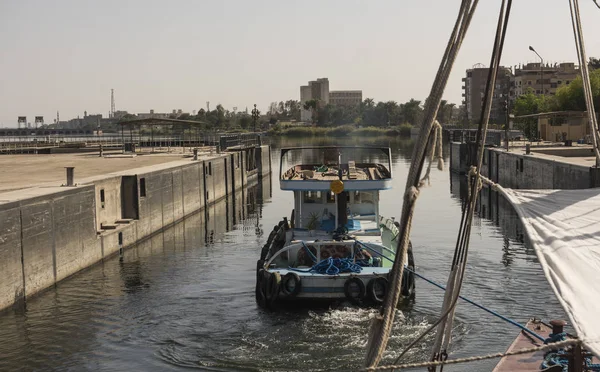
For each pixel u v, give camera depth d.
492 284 21.89
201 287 22.59
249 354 16.08
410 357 15.40
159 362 15.84
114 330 18.23
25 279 21.14
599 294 5.99
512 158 51.53
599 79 69.62
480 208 41.84
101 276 24.69
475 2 6.05
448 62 6.16
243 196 53.72
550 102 84.12
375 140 148.00
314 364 15.30
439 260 25.84
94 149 65.38
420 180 6.34
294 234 21.66
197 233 34.84
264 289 19.02
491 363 15.12
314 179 21.69
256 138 72.00
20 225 20.86
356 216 22.08
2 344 17.27
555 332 11.35
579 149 51.59
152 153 59.28
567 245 7.00
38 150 63.56
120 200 31.73
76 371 15.45
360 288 18.41
